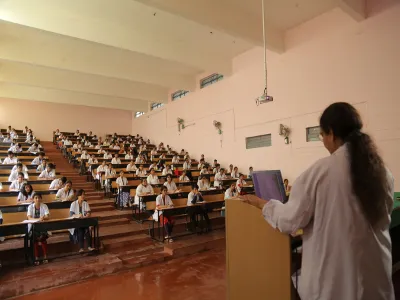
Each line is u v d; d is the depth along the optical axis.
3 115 16.72
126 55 11.63
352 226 1.22
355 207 1.22
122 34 9.04
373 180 1.21
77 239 5.52
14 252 5.22
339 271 1.22
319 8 8.47
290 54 9.70
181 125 15.40
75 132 18.83
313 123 8.98
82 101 16.78
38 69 12.80
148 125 18.83
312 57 9.05
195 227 7.05
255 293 1.74
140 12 8.31
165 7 6.70
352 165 1.24
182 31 9.55
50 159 12.97
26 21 7.47
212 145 13.23
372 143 1.31
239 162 11.76
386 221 1.27
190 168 12.65
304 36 9.27
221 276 4.55
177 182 10.02
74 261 5.13
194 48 10.90
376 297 1.20
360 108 7.79
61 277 4.44
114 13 8.36
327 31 8.64
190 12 7.13
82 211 5.82
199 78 14.16
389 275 1.28
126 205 8.70
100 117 19.83
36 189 7.97
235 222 1.90
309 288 1.32
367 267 1.20
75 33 8.19
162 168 12.13
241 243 1.85
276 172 1.71
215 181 10.18
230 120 12.23
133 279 4.57
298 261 1.74
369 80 7.62
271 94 10.38
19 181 7.70
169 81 13.62
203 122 13.83
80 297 3.97
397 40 7.11
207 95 13.60
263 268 1.70
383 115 7.31
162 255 5.56
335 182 1.27
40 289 4.24
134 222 7.64
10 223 5.09
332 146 1.42
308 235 1.38
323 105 8.70
